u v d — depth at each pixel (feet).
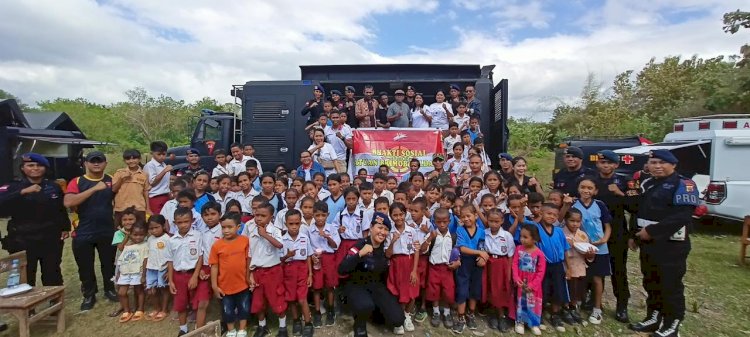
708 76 55.67
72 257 22.79
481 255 14.35
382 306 13.93
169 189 20.67
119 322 14.82
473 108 25.68
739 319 15.94
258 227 13.58
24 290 13.35
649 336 14.21
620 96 81.30
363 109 26.50
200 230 15.81
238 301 13.70
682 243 13.58
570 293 15.07
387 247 14.20
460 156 22.22
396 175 23.48
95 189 15.62
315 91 27.07
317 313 14.75
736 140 27.73
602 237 14.97
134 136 122.93
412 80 29.14
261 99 28.60
